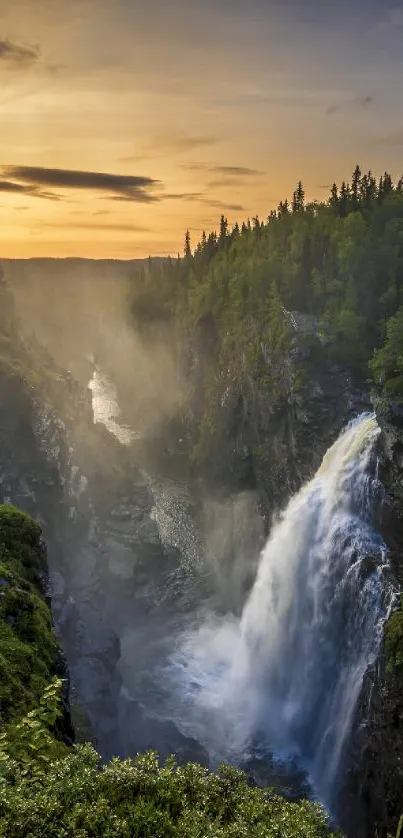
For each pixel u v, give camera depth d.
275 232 138.62
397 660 48.12
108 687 59.22
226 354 113.69
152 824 15.49
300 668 69.25
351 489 67.00
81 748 18.02
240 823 15.61
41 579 36.41
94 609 72.50
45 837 14.76
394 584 55.81
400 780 45.47
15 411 85.25
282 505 87.38
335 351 83.94
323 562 68.31
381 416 60.72
